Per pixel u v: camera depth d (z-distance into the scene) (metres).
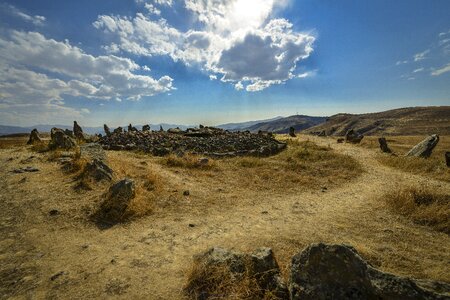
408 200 11.36
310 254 5.03
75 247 7.20
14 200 9.88
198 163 18.20
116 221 8.95
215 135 34.03
